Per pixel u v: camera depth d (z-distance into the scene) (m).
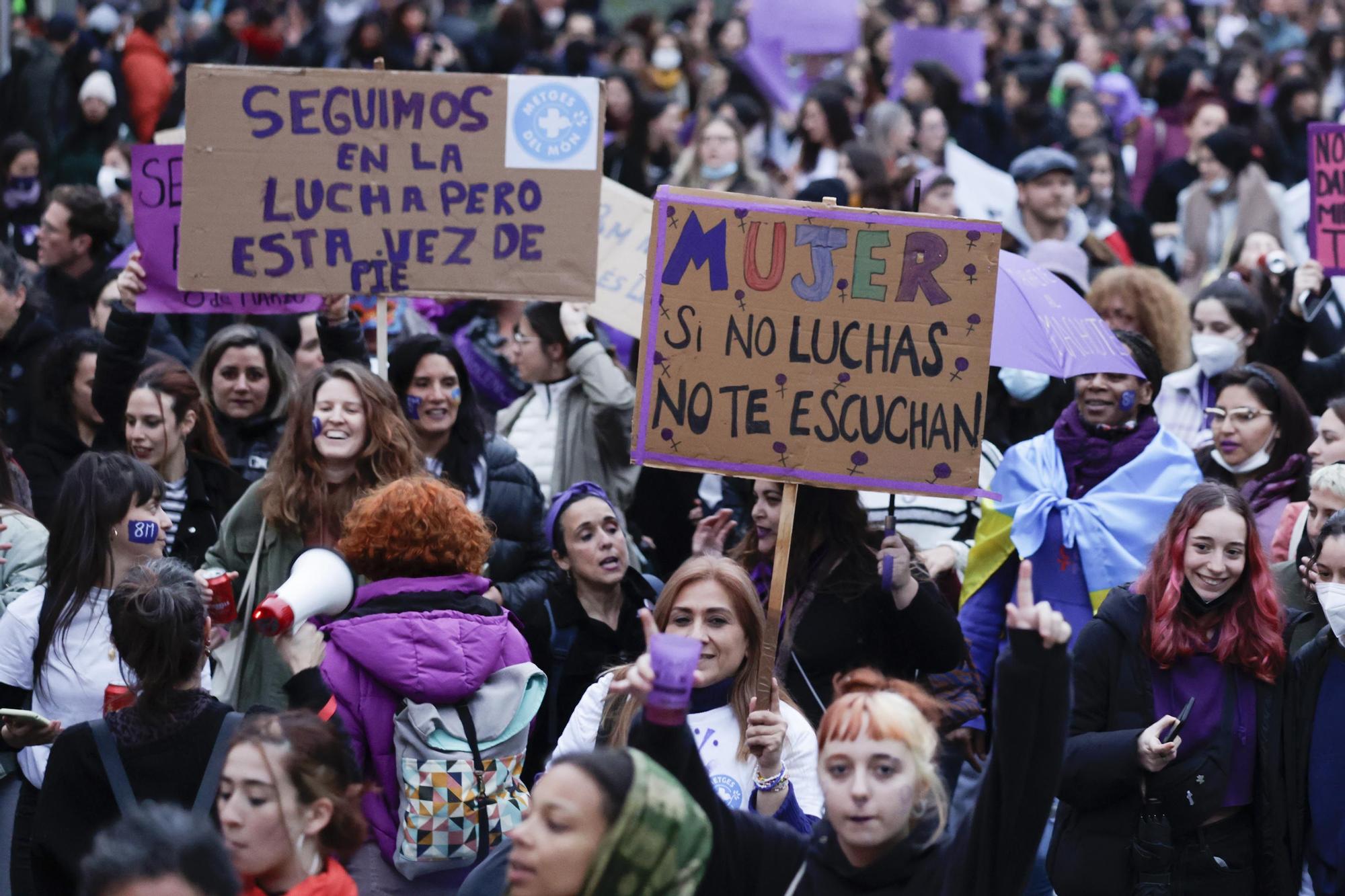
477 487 9.51
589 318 11.83
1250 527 7.36
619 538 8.80
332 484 8.51
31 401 11.67
